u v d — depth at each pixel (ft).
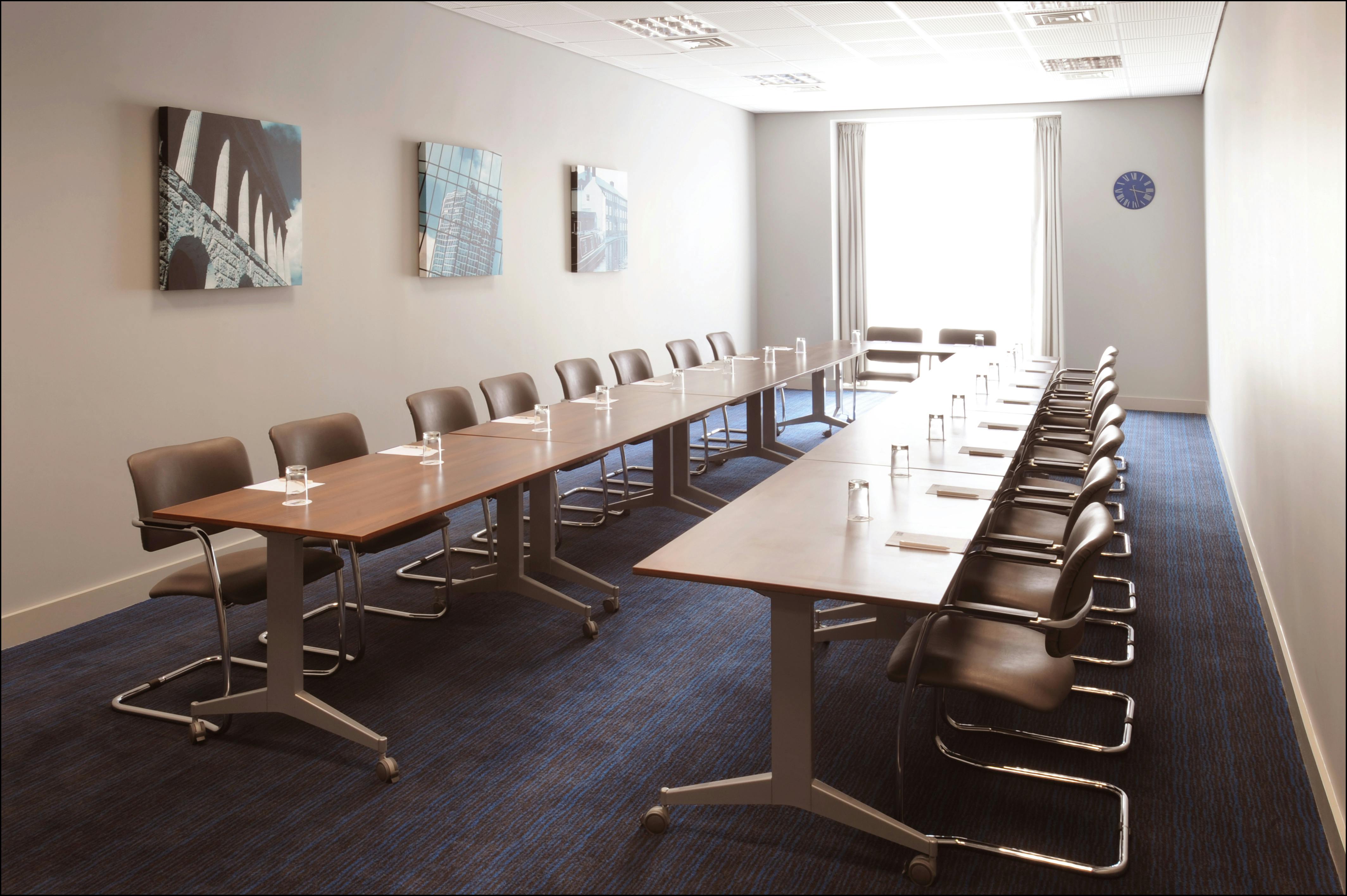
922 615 14.44
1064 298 35.45
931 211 39.19
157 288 16.07
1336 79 9.09
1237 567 17.48
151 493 12.12
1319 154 10.20
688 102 33.27
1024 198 37.81
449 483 12.75
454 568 17.83
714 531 10.62
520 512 15.49
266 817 9.87
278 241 17.98
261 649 14.16
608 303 29.32
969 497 12.00
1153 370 34.68
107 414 15.43
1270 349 14.67
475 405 22.04
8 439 14.08
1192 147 33.22
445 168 21.88
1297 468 11.78
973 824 9.61
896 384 40.24
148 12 15.58
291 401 18.81
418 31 21.27
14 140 13.89
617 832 9.58
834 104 36.04
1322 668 9.82
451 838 9.49
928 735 11.42
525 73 24.85
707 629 14.94
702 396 20.10
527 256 25.39
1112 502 21.93
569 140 26.84
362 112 19.95
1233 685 12.64
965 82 31.09
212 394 17.19
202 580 11.96
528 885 8.78
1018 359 25.44
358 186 19.99
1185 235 33.68
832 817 9.19
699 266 35.01
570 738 11.49
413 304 21.71
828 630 13.39
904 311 39.96
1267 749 10.96
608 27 23.70
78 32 14.60
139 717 12.07
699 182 34.60
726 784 9.46
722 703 12.41
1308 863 8.89
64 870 9.01
